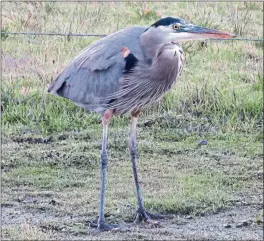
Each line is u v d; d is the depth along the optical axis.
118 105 11.25
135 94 11.20
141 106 11.35
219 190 12.44
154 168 13.34
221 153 14.09
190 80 16.94
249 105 15.71
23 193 12.17
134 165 11.32
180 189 12.42
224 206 11.80
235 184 12.73
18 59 17.34
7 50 18.00
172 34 10.99
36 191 12.27
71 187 12.51
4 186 12.45
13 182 12.61
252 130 15.02
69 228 10.86
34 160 13.48
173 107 15.62
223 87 16.52
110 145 14.16
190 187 12.52
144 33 11.16
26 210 11.55
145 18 20.98
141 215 11.21
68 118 15.05
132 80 11.12
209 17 20.83
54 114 15.12
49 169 13.16
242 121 15.37
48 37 19.05
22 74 16.72
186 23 11.02
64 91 11.58
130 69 11.09
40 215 11.38
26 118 15.02
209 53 18.69
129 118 15.21
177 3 22.52
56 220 11.16
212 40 19.44
